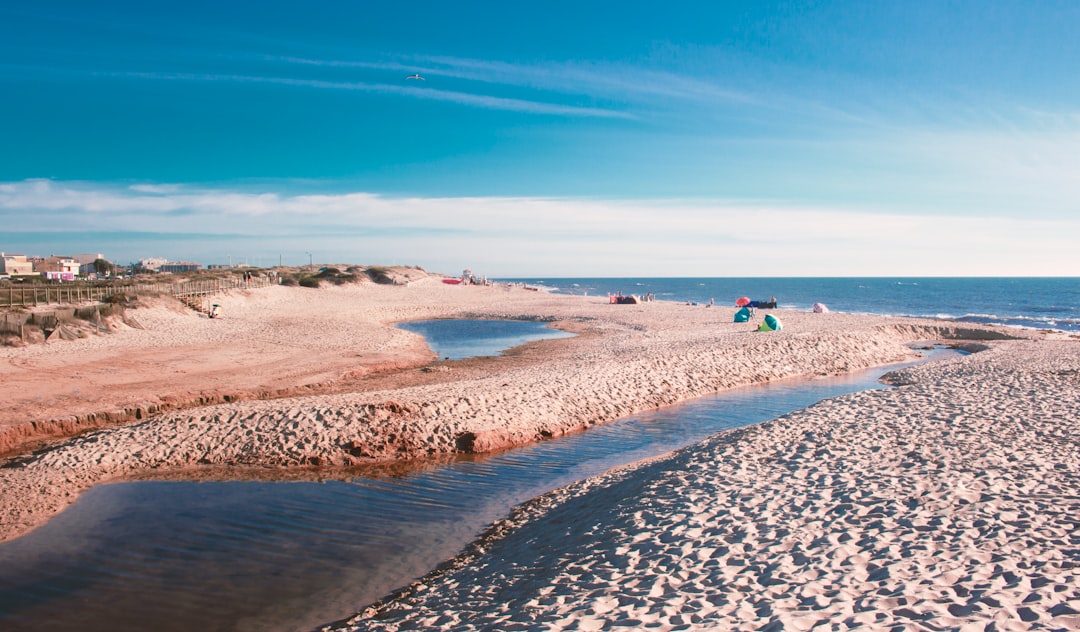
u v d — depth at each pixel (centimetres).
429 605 826
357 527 1148
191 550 1051
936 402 1761
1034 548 753
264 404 1845
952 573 698
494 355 3359
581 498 1210
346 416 1694
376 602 877
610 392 2208
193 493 1323
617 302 7219
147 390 2081
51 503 1254
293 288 7038
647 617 661
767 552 813
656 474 1244
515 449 1670
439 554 1037
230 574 966
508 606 762
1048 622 574
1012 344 3669
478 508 1246
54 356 2572
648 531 931
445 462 1548
